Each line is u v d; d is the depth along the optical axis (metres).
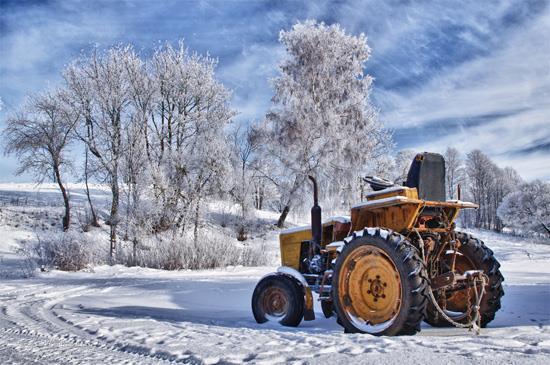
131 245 22.56
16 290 10.43
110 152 25.91
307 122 27.89
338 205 26.92
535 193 51.03
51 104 27.89
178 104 29.23
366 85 30.00
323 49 29.52
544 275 12.27
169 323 5.25
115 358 3.54
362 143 28.83
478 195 71.06
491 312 5.09
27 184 44.22
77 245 18.30
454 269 5.36
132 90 27.56
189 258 18.73
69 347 3.99
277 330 4.86
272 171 30.05
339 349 3.48
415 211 4.97
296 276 5.61
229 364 3.23
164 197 25.78
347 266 4.88
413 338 3.89
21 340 4.36
